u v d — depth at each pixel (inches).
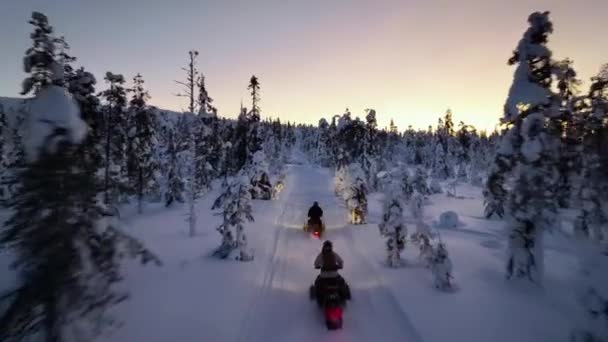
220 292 394.9
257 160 1251.2
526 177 432.1
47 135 227.6
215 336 306.7
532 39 454.3
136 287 384.2
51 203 224.5
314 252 610.9
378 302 395.5
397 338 322.3
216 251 534.9
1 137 1170.0
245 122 1856.5
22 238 222.1
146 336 295.7
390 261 499.2
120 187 297.0
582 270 287.3
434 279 445.1
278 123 4495.6
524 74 456.1
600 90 439.5
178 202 1242.0
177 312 339.9
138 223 806.5
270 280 460.1
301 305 398.0
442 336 313.3
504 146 464.4
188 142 1259.8
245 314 355.3
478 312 356.5
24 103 439.8
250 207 543.8
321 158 3730.3
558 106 442.0
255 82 1852.9
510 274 436.5
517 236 431.5
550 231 429.1
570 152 428.5
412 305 373.1
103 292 249.6
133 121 1176.2
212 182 1748.3
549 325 327.9
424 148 3260.3
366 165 1638.8
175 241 631.2
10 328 215.9
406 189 546.3
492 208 889.5
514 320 339.6
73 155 237.8
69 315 228.8
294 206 1112.8
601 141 364.2
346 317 368.5
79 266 233.9
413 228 763.4
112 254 257.6
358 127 1852.9
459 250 571.2
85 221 243.3
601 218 368.2
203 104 1203.9
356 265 526.6
